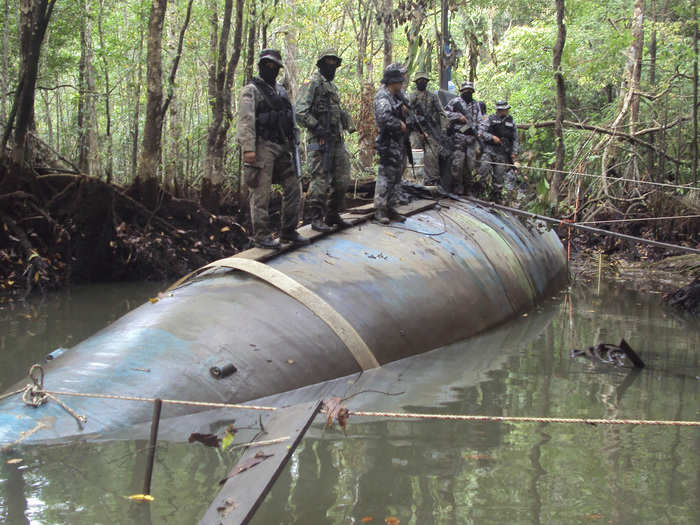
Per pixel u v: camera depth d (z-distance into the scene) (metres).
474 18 19.36
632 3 22.50
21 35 11.69
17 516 3.15
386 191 8.30
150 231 12.84
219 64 14.32
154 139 13.04
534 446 4.25
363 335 6.08
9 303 9.80
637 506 3.40
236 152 18.47
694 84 17.30
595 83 21.17
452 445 4.23
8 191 11.46
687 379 6.03
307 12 18.78
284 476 3.70
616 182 18.08
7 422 4.17
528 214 10.08
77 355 5.16
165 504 3.29
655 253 15.47
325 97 7.22
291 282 6.10
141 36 16.50
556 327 8.34
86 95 16.19
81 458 3.83
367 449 4.12
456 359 6.54
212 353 5.07
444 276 7.61
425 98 10.31
